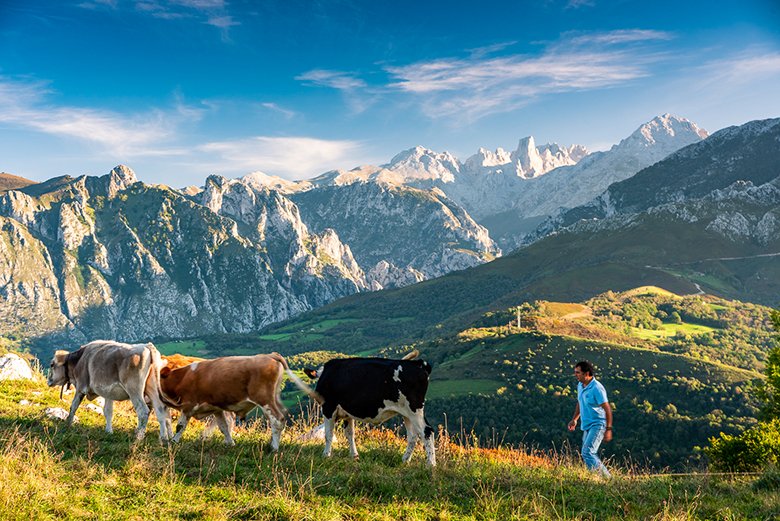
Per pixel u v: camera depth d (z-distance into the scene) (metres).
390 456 12.12
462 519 8.22
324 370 12.12
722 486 10.66
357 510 8.16
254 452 11.06
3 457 8.55
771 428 15.50
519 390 131.50
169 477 8.80
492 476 10.30
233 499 8.20
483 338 190.12
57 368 13.09
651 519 8.20
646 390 134.62
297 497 8.45
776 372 19.28
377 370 11.64
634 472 13.34
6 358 19.14
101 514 7.26
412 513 8.26
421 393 11.49
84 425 13.21
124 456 9.94
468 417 117.19
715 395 126.75
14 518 6.72
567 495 9.52
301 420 15.60
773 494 9.38
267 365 11.85
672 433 109.38
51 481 8.03
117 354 12.14
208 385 11.88
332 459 11.09
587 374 12.48
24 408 14.14
